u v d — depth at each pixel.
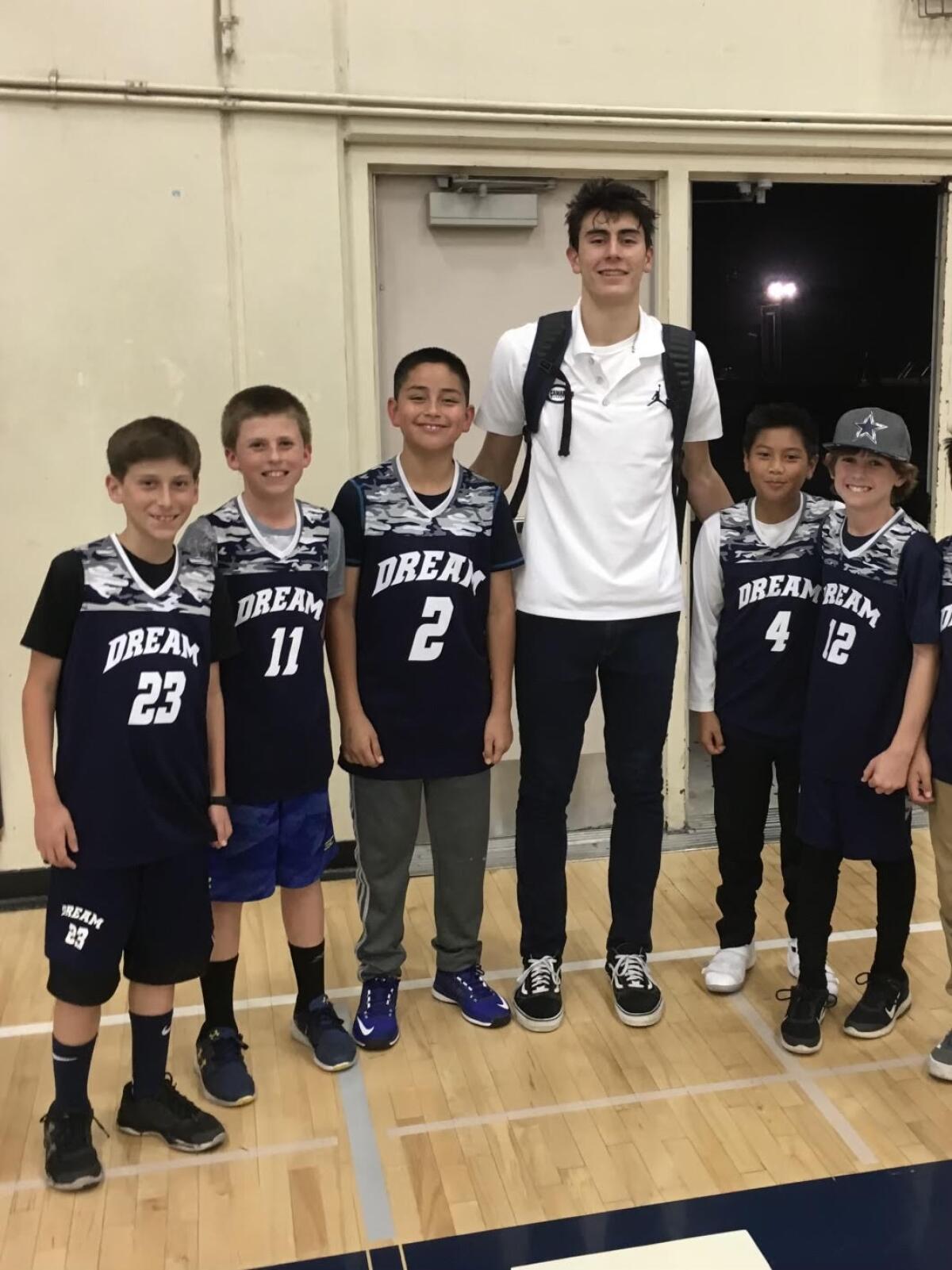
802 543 2.31
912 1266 1.65
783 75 3.16
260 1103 2.09
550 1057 2.24
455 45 2.97
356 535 2.16
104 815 1.74
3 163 2.78
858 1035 2.29
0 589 2.93
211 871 2.07
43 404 2.89
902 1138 1.96
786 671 2.33
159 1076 1.96
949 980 2.26
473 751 2.25
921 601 2.06
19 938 2.82
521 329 2.30
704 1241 1.71
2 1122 2.04
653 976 2.59
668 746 3.46
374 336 3.11
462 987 2.40
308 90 2.90
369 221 3.06
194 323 2.94
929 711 2.09
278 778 2.04
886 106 3.24
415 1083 2.15
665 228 3.26
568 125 3.06
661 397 2.21
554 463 2.22
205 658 1.84
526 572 2.26
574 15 3.02
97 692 1.74
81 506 2.95
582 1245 1.70
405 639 2.17
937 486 3.56
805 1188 1.83
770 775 2.45
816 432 2.30
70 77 2.78
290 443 1.96
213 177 2.89
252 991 2.53
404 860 2.29
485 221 3.16
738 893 2.51
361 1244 1.71
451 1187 1.84
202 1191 1.84
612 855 2.41
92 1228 1.75
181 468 1.74
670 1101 2.08
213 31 2.83
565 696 2.27
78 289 2.87
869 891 3.04
